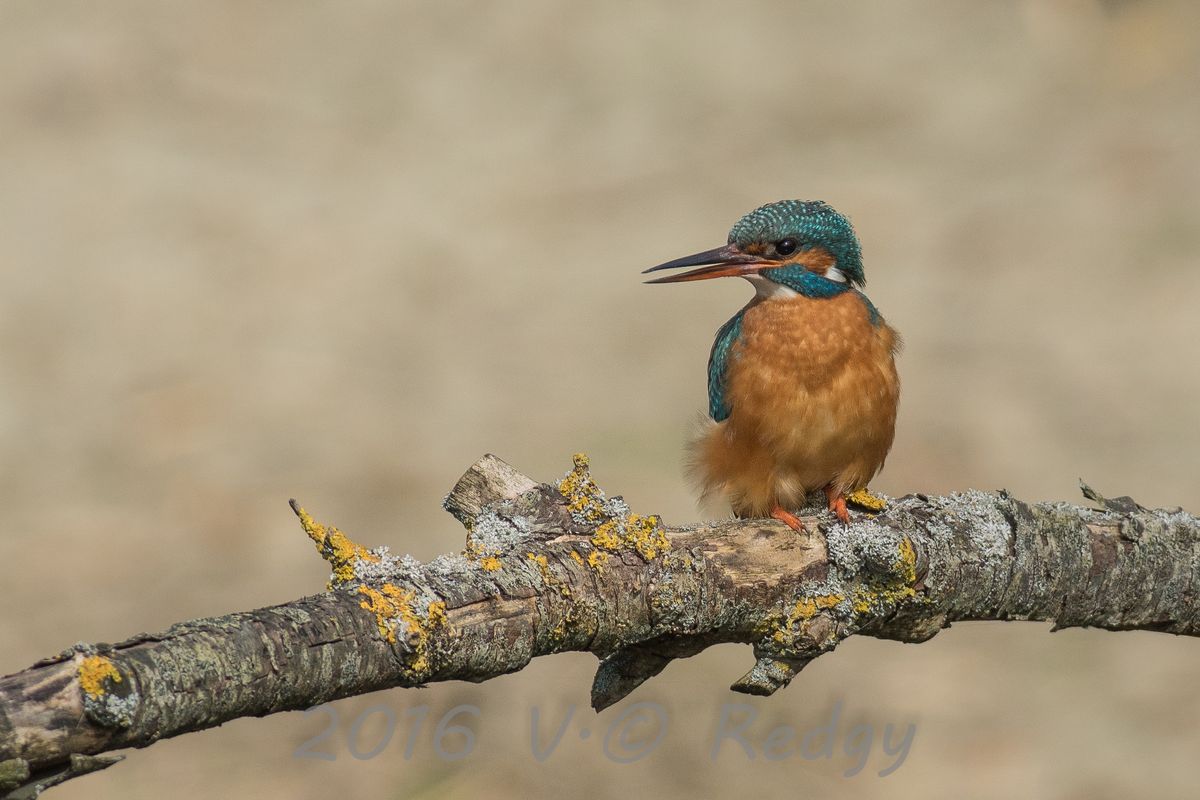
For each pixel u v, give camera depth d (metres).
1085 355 17.27
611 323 18.39
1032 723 11.42
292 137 23.69
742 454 6.84
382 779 10.61
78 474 15.27
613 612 5.01
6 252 20.17
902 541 5.54
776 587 5.44
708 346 17.80
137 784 10.57
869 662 12.22
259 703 4.05
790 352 6.68
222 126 23.88
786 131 23.25
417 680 4.43
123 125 23.72
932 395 16.69
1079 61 25.25
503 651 4.67
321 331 18.34
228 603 13.03
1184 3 25.55
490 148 23.50
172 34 26.81
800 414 6.65
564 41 26.94
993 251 19.88
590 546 5.04
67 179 22.06
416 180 22.42
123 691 3.75
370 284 19.50
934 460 15.35
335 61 26.33
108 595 13.18
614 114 24.27
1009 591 5.85
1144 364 16.95
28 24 26.70
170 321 18.56
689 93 24.98
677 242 20.41
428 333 18.38
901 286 19.23
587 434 15.73
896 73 25.16
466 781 10.59
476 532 5.04
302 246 20.42
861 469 6.82
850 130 23.52
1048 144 22.56
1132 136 22.50
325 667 4.19
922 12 27.25
